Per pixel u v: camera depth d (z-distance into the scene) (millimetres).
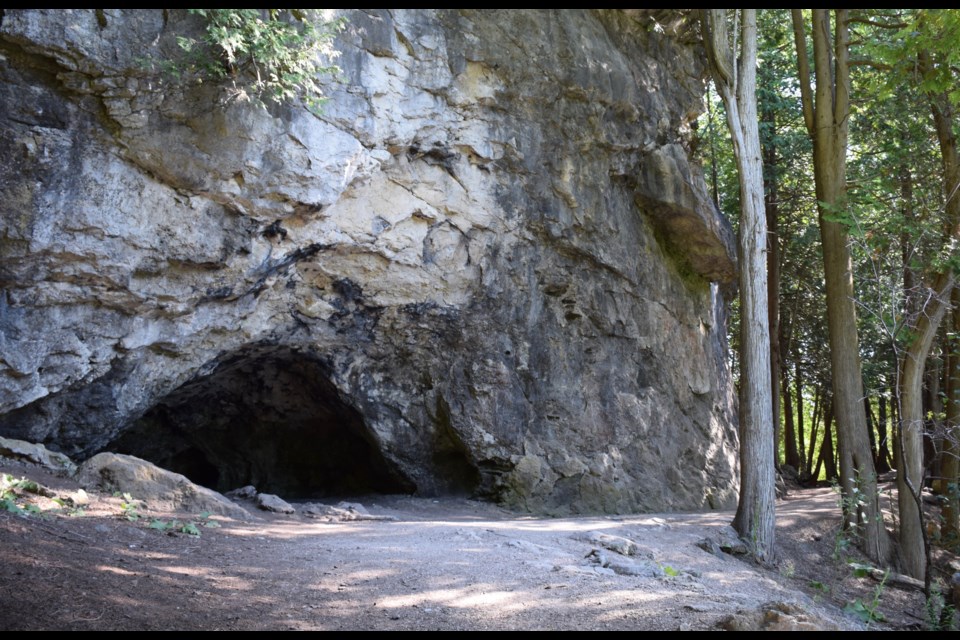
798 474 24109
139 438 14180
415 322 13742
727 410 18578
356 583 6543
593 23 15203
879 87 14617
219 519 8898
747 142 12305
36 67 8969
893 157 16359
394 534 9258
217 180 10164
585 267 15500
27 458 9102
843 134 14203
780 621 5699
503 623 5676
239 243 10742
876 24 13930
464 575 7023
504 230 14086
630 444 15961
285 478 15711
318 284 12414
